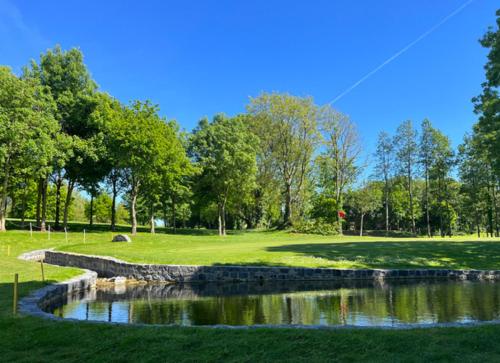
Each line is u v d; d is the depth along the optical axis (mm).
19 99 28344
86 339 6297
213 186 42219
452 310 10633
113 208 41156
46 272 14852
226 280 17094
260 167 47812
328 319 9844
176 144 38750
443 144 52844
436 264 18609
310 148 45750
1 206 29719
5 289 11078
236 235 40312
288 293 14047
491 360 5258
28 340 6281
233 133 42000
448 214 56594
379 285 15547
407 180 58875
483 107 22344
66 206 37125
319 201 48031
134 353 5695
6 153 27922
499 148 22422
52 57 36344
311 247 23703
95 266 19547
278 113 45438
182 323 9719
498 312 10312
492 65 21672
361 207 53469
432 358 5340
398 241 28859
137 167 34125
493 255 20500
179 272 17188
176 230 46781
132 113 35250
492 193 50406
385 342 5969
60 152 31078
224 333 6480
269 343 5969
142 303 12398
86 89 36906
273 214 57438
